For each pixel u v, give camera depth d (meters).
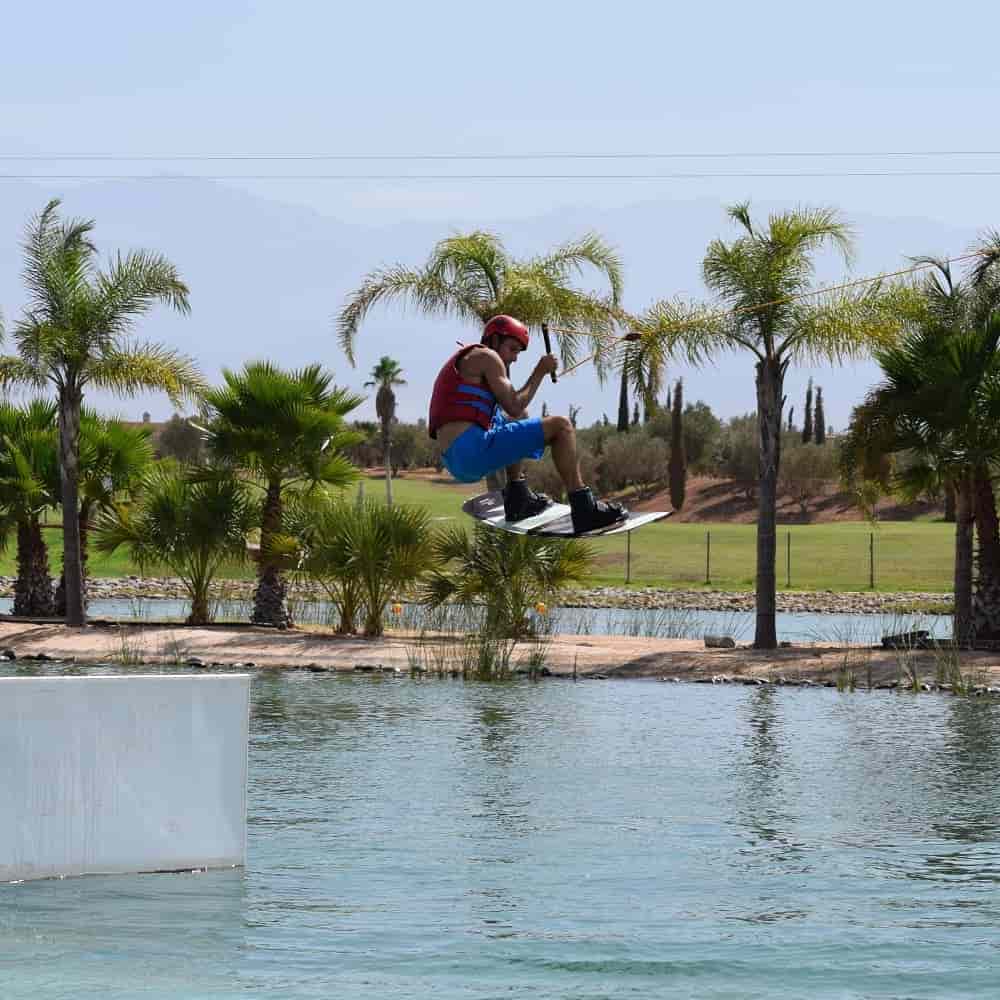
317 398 73.81
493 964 18.16
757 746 38.28
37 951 18.20
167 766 22.58
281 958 18.20
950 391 58.78
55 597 77.75
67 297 69.81
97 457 75.50
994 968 18.16
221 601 81.94
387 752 36.50
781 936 19.64
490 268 65.81
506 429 19.89
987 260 60.72
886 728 41.97
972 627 62.19
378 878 22.77
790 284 60.59
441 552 68.94
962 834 26.91
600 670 56.78
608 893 22.05
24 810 21.64
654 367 60.84
